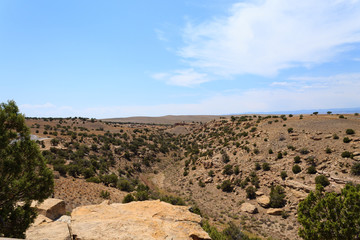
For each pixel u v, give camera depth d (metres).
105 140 94.12
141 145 101.50
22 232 9.52
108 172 63.81
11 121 10.34
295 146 52.53
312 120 68.25
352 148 42.34
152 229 6.93
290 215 34.47
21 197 10.21
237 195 46.28
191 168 71.06
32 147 10.66
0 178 9.38
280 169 46.50
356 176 34.38
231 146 69.25
